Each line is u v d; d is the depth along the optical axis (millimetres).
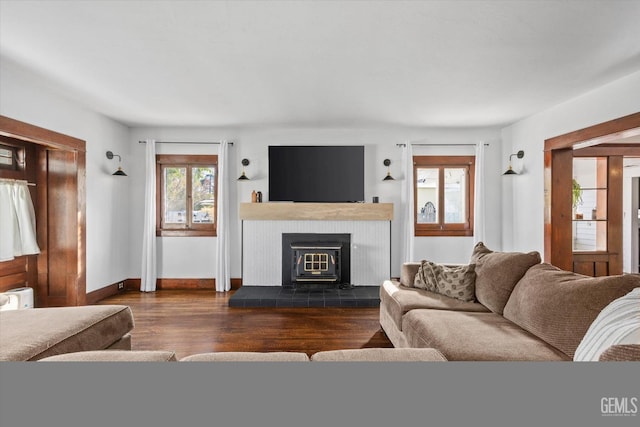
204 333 3650
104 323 2369
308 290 5211
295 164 5684
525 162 5188
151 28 2547
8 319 2268
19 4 2229
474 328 2312
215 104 4426
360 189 5688
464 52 2955
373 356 1425
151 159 5578
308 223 5547
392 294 3285
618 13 2355
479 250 3363
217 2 2229
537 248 4914
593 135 3889
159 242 5715
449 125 5512
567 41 2754
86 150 4625
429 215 5887
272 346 3309
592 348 1575
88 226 4703
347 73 3418
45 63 3156
